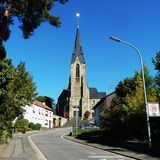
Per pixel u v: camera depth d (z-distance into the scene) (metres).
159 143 27.22
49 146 34.75
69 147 33.53
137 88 37.38
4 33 19.84
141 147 27.41
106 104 74.75
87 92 131.12
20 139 46.44
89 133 49.62
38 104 103.75
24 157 22.58
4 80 21.19
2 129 27.81
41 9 21.30
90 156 24.19
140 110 34.34
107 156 24.28
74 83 132.38
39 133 73.62
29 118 96.12
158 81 32.00
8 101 23.58
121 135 38.50
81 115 128.50
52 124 116.25
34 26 22.00
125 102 38.09
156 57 30.97
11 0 20.78
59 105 139.12
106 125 41.84
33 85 44.84
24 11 21.28
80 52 135.88
